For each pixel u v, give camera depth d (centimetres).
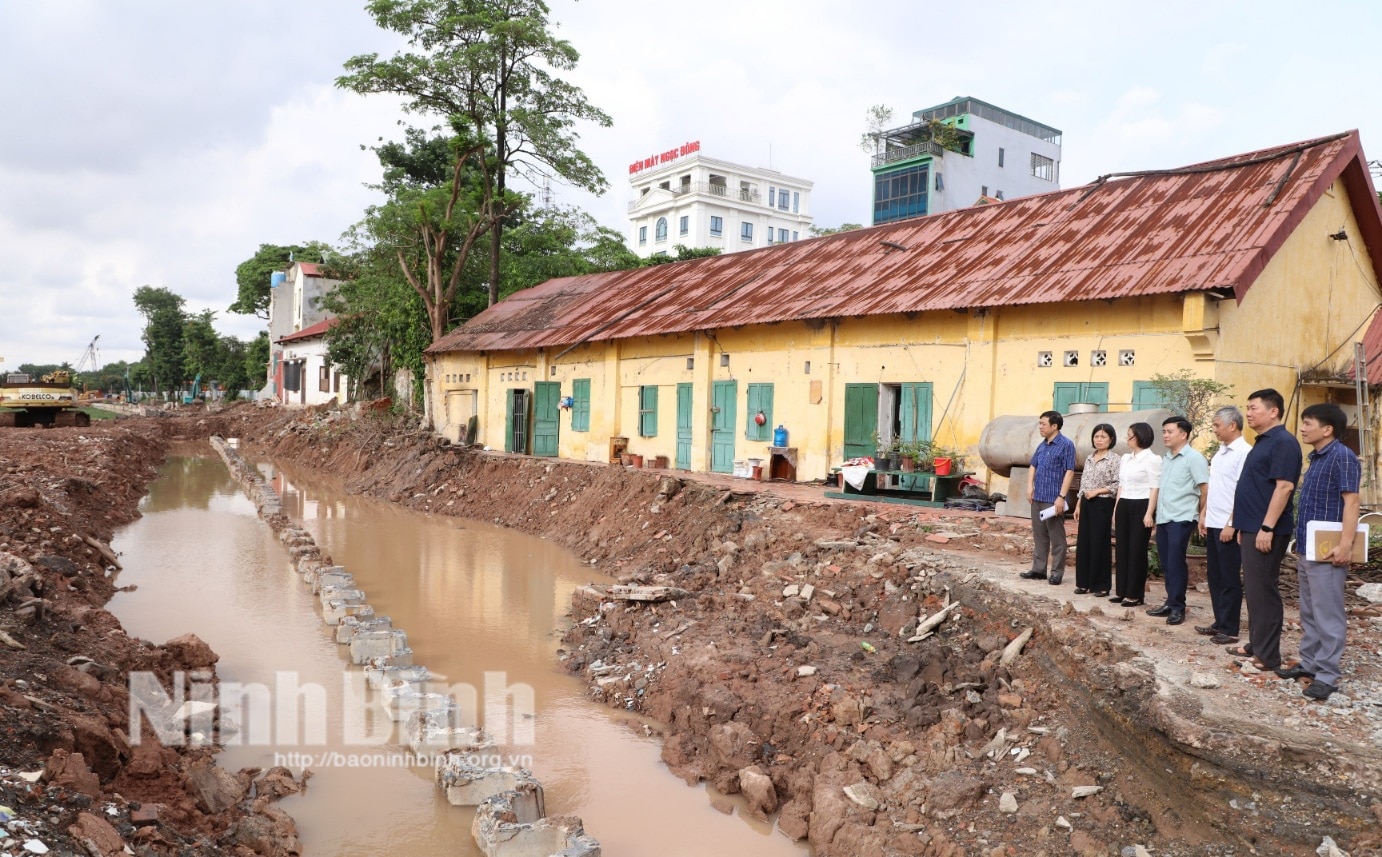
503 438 2878
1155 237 1433
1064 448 930
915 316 1658
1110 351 1383
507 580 1518
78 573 1271
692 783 777
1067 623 786
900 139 5378
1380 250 1605
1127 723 628
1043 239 1633
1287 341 1430
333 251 3947
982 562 1059
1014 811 627
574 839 631
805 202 8256
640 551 1603
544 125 3494
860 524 1316
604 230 4297
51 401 3709
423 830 689
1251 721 570
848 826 650
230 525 2000
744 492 1583
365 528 2050
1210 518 751
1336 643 616
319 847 659
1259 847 514
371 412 3556
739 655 957
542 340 2606
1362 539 605
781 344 1925
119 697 805
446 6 3419
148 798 630
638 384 2331
